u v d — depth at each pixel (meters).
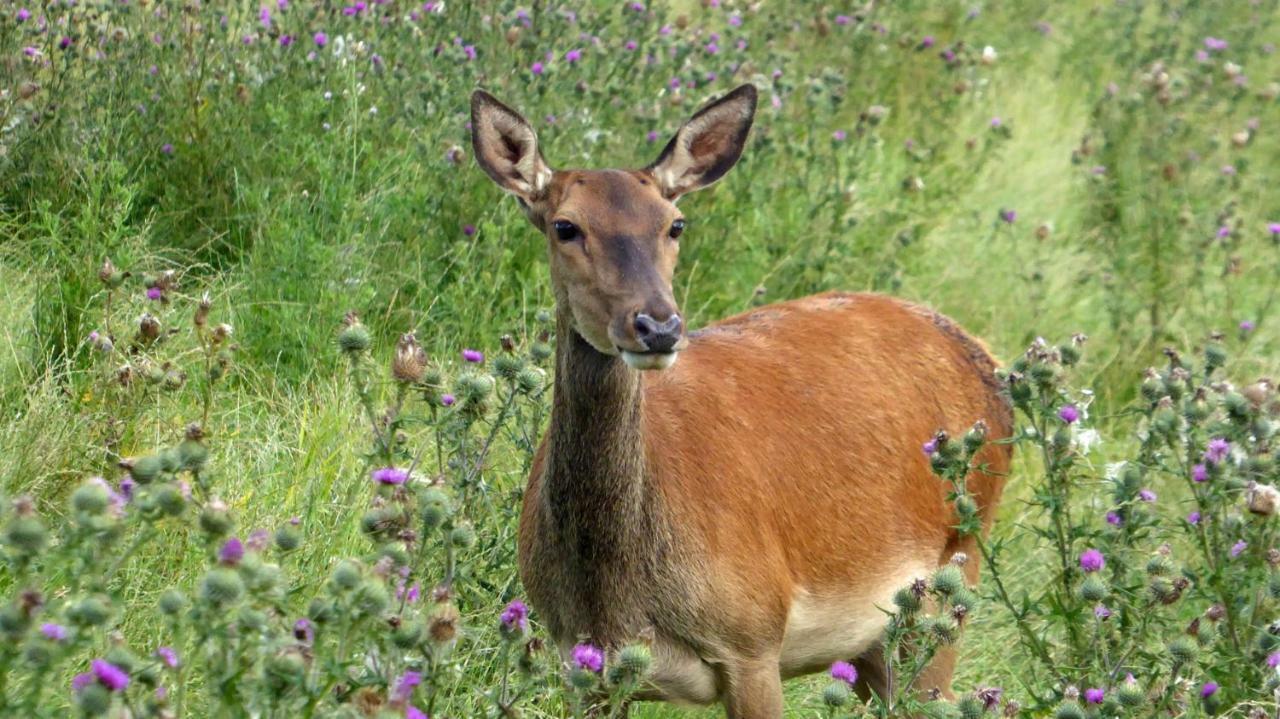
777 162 16.08
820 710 9.95
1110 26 23.84
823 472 9.36
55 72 14.04
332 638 6.96
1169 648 8.23
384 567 6.49
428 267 13.59
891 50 20.66
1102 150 18.84
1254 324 15.96
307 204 13.29
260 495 10.36
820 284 14.81
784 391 9.51
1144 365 15.23
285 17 15.34
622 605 8.40
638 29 16.64
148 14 15.00
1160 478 12.55
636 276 8.07
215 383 11.55
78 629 6.10
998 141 19.89
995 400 10.79
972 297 16.11
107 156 13.75
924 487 10.02
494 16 15.84
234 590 6.05
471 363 9.75
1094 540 10.00
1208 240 15.85
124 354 11.23
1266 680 8.55
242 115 14.38
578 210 8.31
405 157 13.95
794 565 9.09
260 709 6.10
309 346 12.33
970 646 10.95
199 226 14.14
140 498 6.64
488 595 9.59
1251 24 24.25
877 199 17.00
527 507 8.86
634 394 8.23
